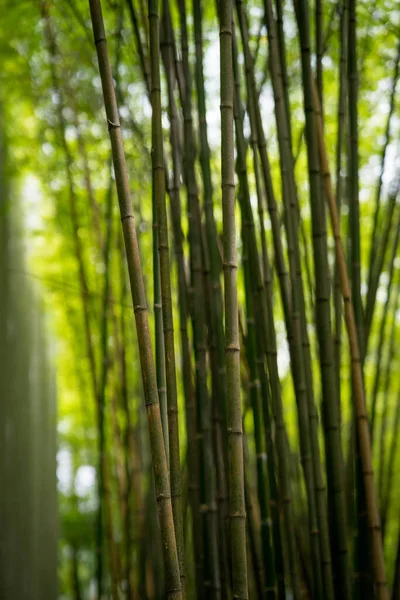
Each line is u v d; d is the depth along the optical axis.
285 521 1.60
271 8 1.61
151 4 1.34
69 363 5.64
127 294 2.83
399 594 1.67
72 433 6.41
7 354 3.78
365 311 1.82
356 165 1.75
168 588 1.11
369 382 3.86
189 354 1.67
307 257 1.90
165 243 1.29
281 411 1.60
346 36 1.76
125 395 2.38
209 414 1.58
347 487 1.78
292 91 2.63
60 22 3.00
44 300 5.35
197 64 1.65
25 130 4.06
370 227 3.33
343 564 1.55
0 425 3.53
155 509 2.26
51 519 5.13
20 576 3.91
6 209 3.83
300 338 1.60
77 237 2.64
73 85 3.08
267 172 1.61
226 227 1.21
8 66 3.31
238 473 1.18
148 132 2.53
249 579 1.74
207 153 1.64
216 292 1.64
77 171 3.25
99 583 2.41
